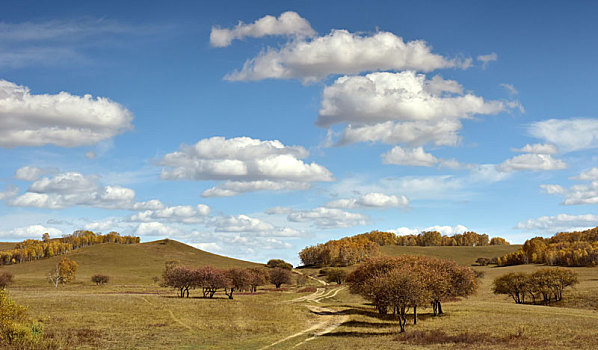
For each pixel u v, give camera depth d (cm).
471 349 3600
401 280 5528
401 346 3981
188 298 9575
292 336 5091
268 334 5222
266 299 10581
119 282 17525
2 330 3631
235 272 11656
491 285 14075
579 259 19475
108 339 4306
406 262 7525
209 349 4141
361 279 7738
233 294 12438
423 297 5612
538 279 10138
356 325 6178
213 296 11238
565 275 10006
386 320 6875
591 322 4944
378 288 5631
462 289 7631
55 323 4944
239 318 6394
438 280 7012
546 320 5325
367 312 7931
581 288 10800
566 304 9425
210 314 6631
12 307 3919
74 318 5366
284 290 14762
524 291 10331
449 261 8112
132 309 6544
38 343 3666
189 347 4200
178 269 10669
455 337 4272
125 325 5194
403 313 5622
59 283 16200
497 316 6191
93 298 7712
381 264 7681
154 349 4028
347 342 4472
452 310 7631
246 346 4325
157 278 18075
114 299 7712
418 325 5903
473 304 8681
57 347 3700
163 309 6769
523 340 3872
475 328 4844
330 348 4034
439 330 4931
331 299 10900
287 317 6862
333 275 17650
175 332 4984
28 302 6538
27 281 16500
